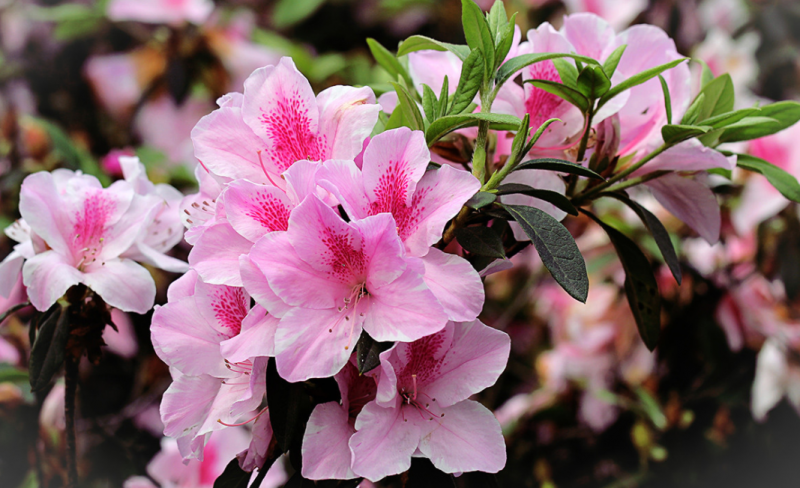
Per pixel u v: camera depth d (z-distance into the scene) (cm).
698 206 78
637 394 108
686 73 75
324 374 68
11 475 94
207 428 70
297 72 71
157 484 89
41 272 76
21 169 108
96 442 96
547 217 71
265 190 70
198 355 71
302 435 72
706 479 110
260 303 68
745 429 110
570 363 111
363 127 70
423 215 69
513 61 73
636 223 109
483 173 72
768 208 99
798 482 108
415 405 70
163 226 82
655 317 80
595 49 77
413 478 71
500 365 70
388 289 68
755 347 106
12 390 92
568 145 76
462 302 68
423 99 73
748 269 106
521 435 111
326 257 68
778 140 97
